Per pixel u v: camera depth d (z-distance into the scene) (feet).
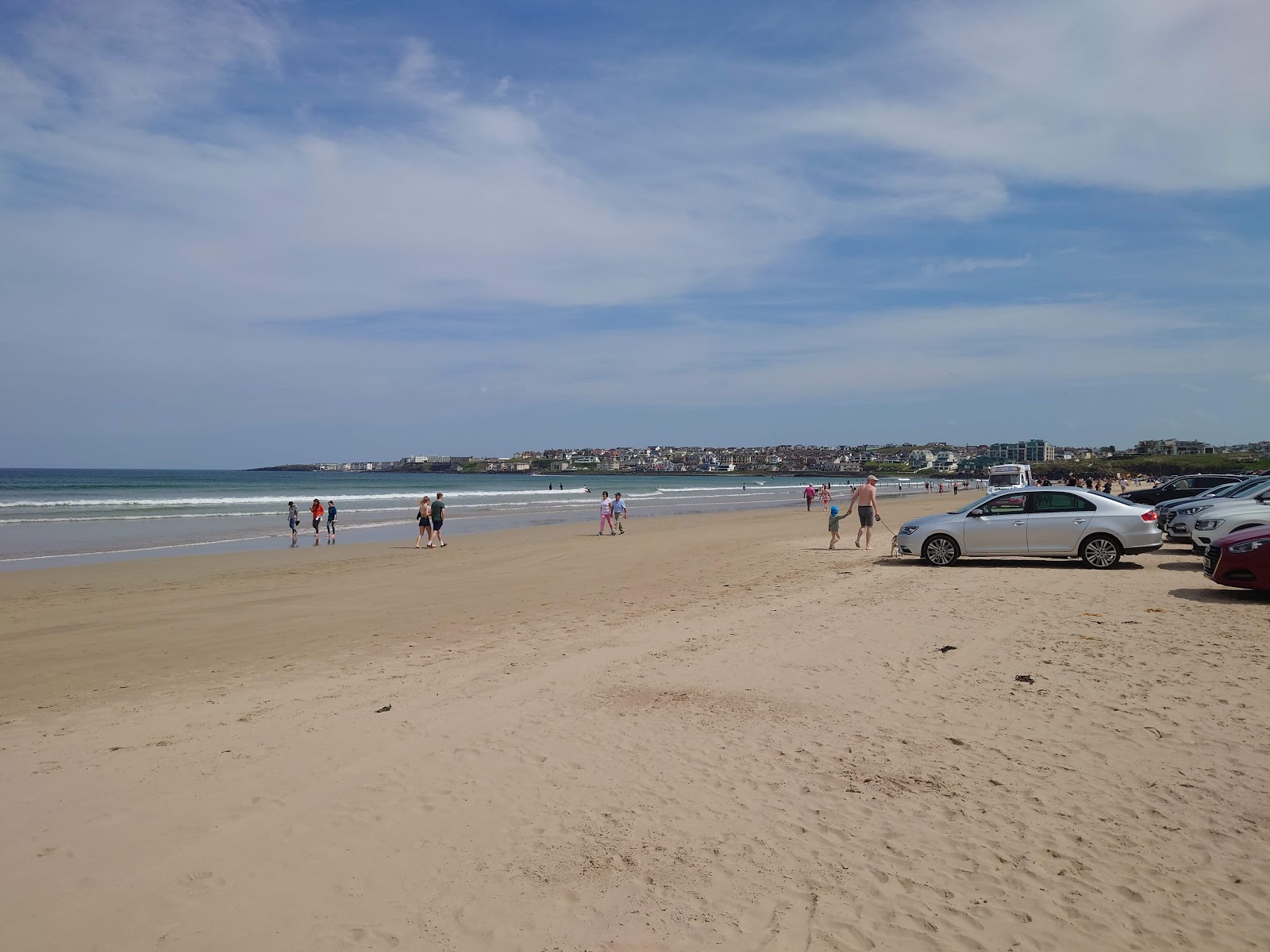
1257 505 54.03
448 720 22.26
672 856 14.23
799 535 99.60
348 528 122.01
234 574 66.13
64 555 84.17
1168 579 45.88
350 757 19.38
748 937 11.79
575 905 12.66
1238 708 21.43
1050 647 29.14
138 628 40.88
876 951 11.42
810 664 27.63
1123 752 18.60
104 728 22.41
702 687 25.11
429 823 15.58
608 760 18.95
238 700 25.52
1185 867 13.51
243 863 14.03
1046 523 53.11
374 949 11.55
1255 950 11.26
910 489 350.23
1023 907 12.47
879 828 15.17
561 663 29.19
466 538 102.83
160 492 263.49
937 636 31.42
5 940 11.73
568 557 76.28
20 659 33.71
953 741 19.72
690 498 253.44
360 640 36.52
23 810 16.39
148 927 12.07
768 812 15.98
